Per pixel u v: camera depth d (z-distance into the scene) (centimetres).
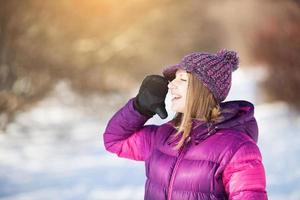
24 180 832
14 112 1310
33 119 1368
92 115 1488
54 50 1486
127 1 1761
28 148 1085
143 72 1908
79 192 758
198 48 2370
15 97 1335
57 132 1251
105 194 745
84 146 1106
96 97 1605
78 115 1470
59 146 1108
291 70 1345
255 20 1524
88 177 847
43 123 1343
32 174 873
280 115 1319
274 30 1380
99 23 1653
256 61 1605
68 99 1577
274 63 1395
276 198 688
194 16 2272
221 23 2391
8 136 1202
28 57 1412
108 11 1675
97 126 1345
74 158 995
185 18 2170
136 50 1831
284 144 1024
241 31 2031
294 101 1327
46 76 1460
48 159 990
